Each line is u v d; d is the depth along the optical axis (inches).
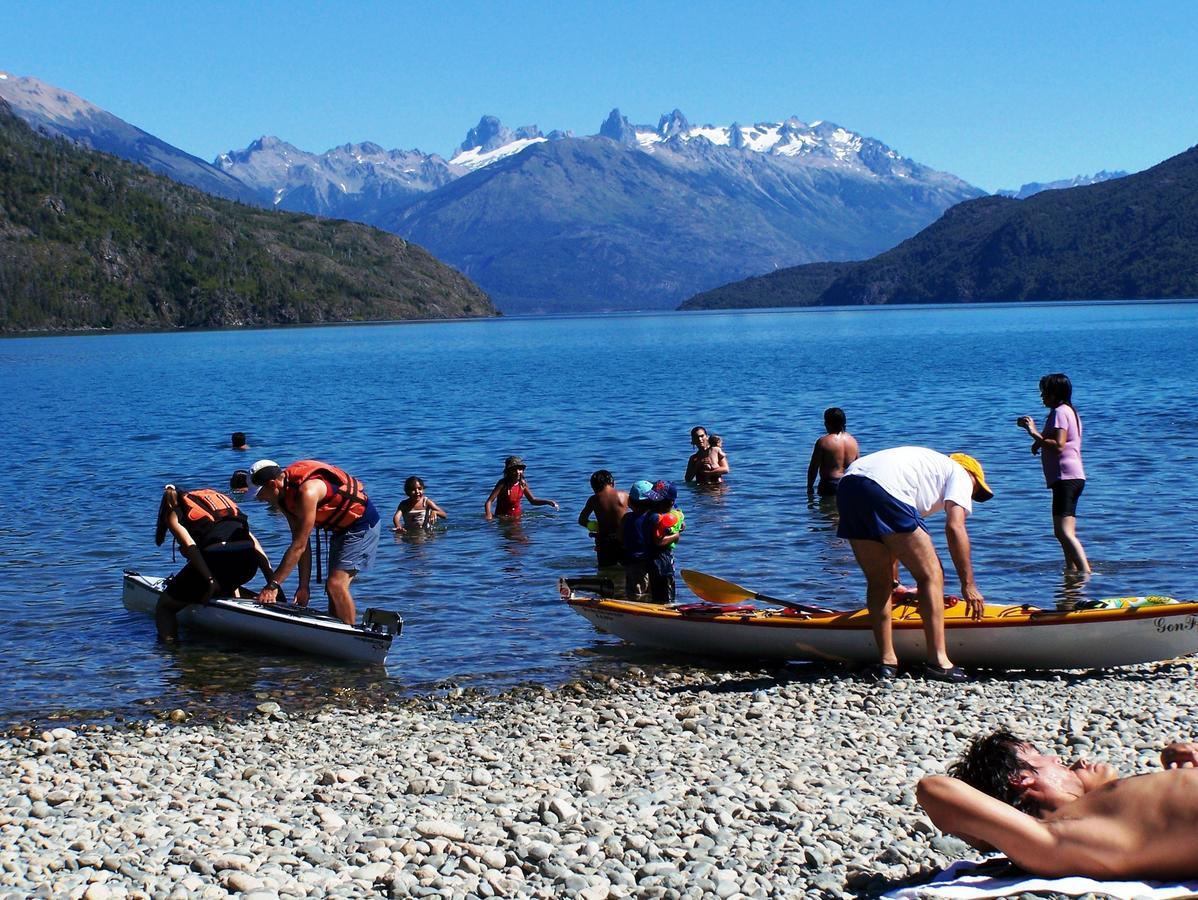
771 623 445.4
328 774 318.0
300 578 506.9
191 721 397.4
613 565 615.5
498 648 484.4
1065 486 552.7
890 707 374.9
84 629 518.0
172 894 226.2
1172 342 3176.7
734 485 878.4
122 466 1075.9
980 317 7642.7
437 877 234.4
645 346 4160.9
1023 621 414.0
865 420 1350.9
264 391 2159.2
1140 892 196.7
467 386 2151.8
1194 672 418.9
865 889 223.3
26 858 251.1
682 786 297.3
